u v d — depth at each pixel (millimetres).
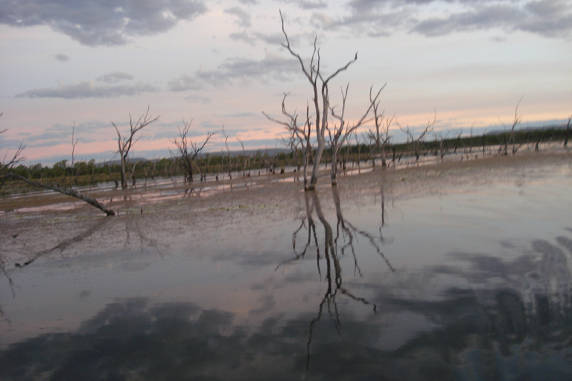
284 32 18375
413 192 14977
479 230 8109
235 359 3867
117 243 9578
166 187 27234
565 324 4012
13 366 4027
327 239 8547
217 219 12055
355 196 15320
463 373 3367
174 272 6910
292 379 3463
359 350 3863
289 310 4941
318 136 18875
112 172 49094
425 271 5953
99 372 3812
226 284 6086
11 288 6648
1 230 12875
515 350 3654
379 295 5188
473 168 23203
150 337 4480
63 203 20203
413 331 4145
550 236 7176
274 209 13359
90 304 5668
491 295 4848
